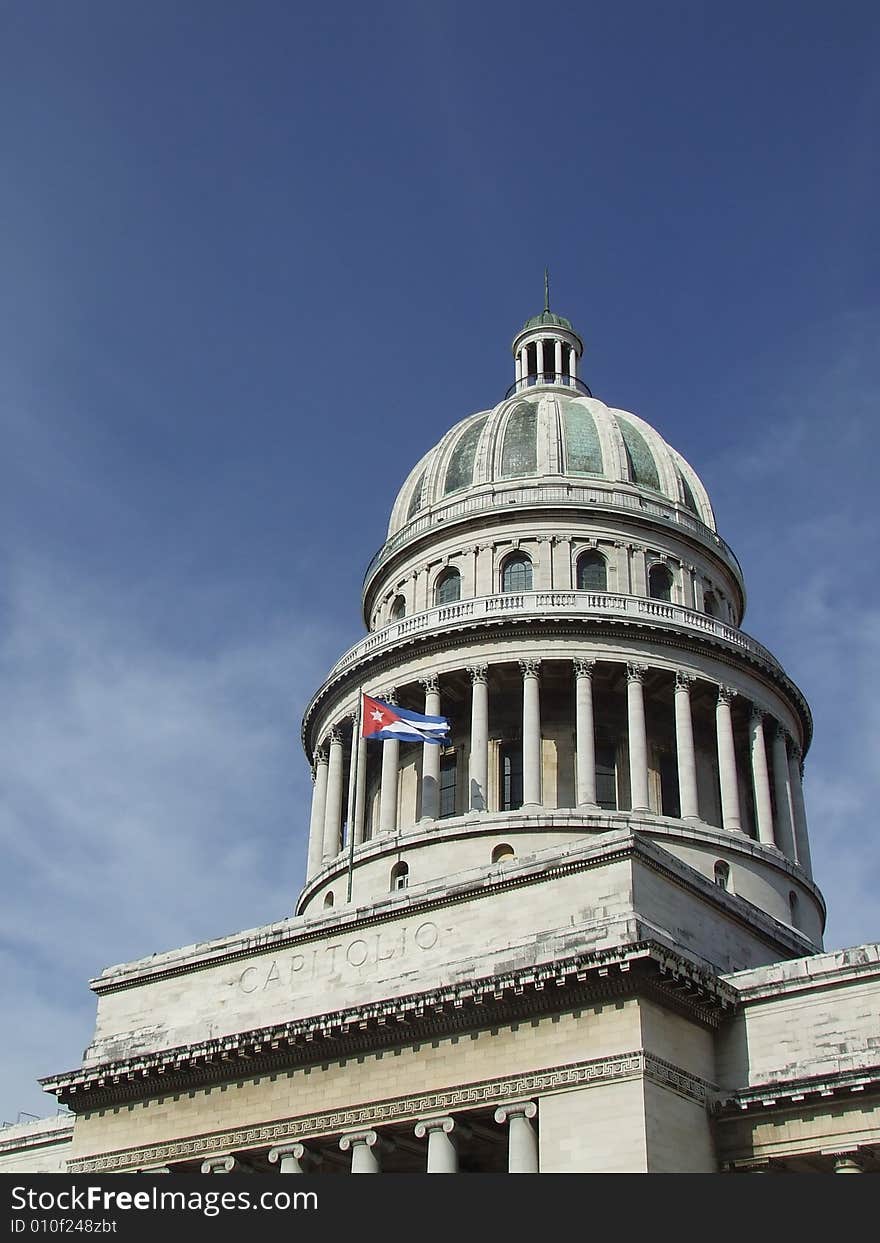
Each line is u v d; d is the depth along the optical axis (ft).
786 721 324.60
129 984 249.55
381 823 301.43
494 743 307.99
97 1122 234.79
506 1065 194.80
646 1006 189.06
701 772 313.12
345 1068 210.38
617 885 205.05
